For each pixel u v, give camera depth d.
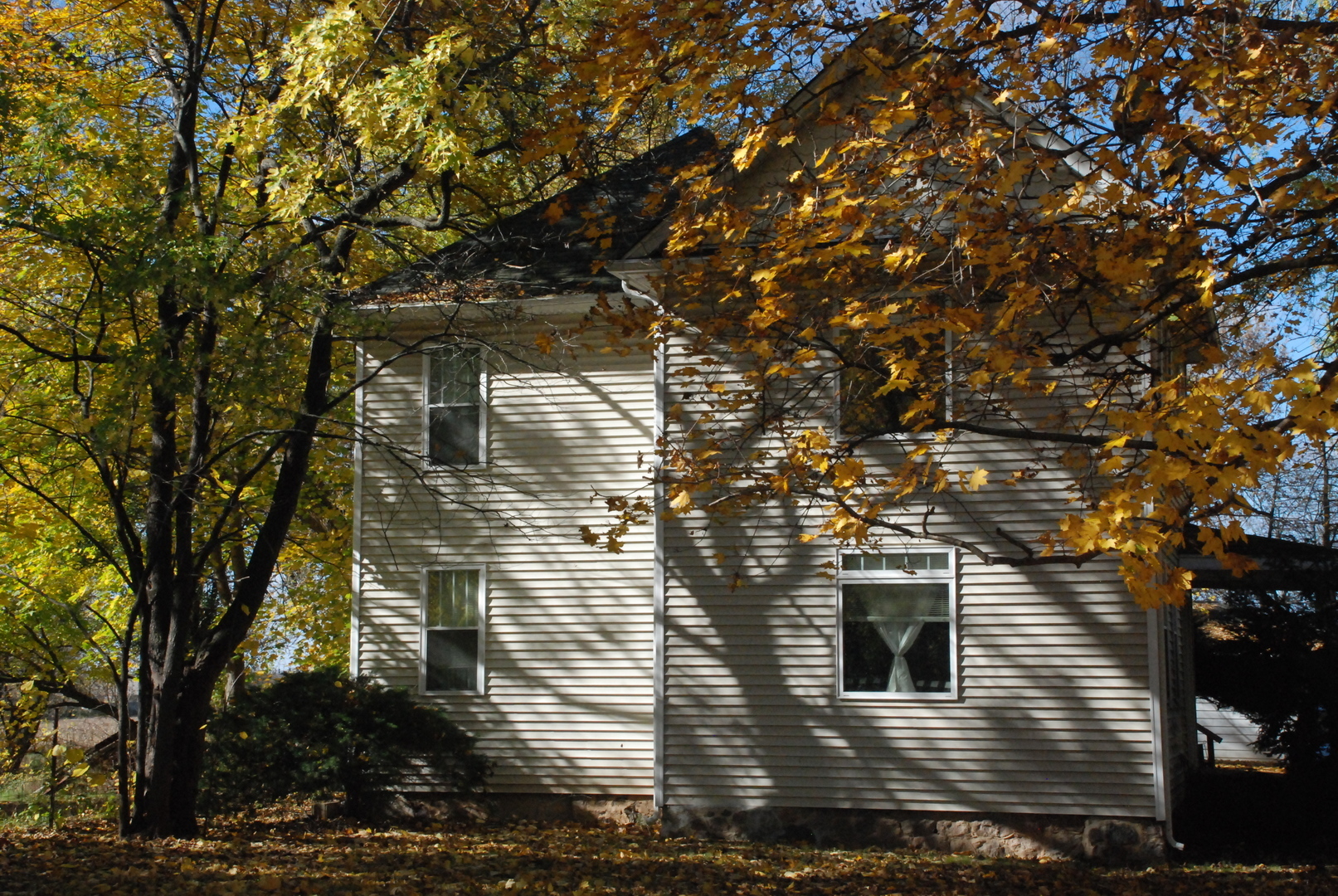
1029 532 12.89
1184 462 5.54
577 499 15.46
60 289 14.73
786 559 13.60
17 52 13.02
